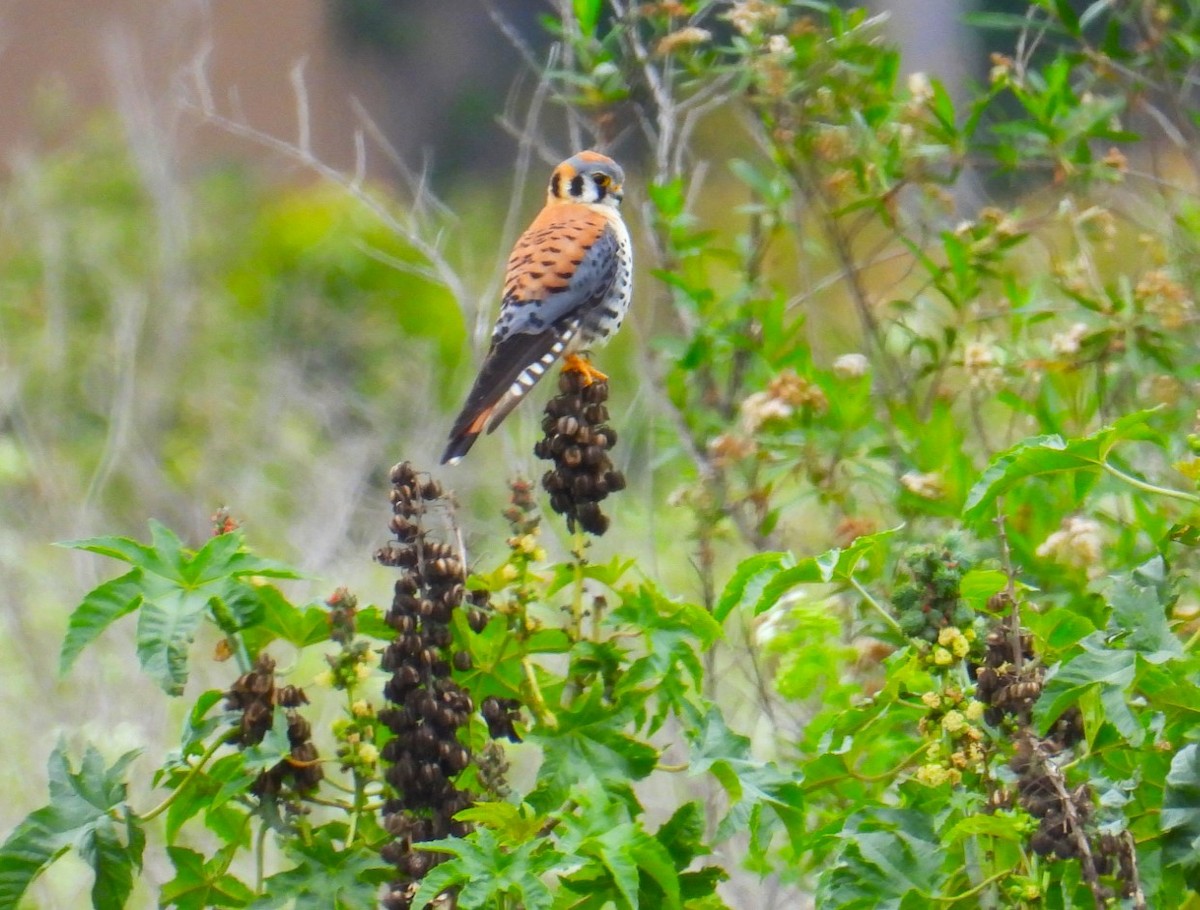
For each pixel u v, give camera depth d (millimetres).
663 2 10453
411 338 19766
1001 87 10344
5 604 12828
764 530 9633
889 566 8883
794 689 8086
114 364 16922
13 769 11836
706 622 6293
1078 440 5828
